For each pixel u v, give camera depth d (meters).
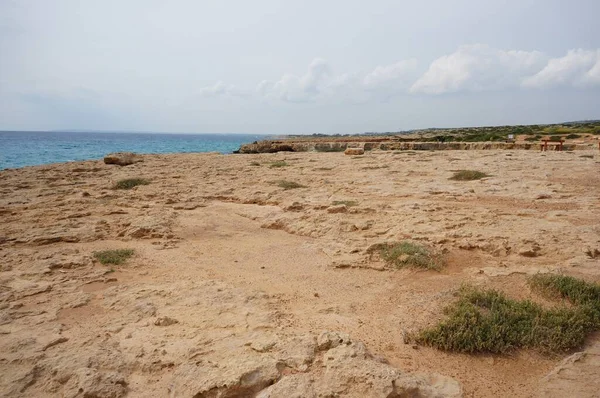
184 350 4.68
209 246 9.64
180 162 30.16
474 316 5.21
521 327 5.08
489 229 9.95
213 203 14.71
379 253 8.62
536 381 4.23
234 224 11.79
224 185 18.45
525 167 22.17
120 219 11.84
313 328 5.36
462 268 7.74
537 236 9.13
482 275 7.20
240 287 7.01
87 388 3.86
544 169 21.09
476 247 8.77
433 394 3.81
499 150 37.16
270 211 12.99
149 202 14.41
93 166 27.17
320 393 3.65
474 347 4.81
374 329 5.37
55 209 12.93
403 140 62.22
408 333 5.15
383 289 6.87
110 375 4.12
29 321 5.52
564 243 8.59
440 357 4.69
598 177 18.00
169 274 7.70
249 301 6.23
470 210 12.23
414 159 29.47
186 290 6.65
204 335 5.06
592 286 6.09
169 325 5.39
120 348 4.77
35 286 6.80
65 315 5.79
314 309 6.09
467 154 32.69
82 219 11.82
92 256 8.49
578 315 5.30
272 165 27.33
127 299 6.27
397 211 12.23
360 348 4.43
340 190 16.66
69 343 4.91
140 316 5.69
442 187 16.58
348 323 5.55
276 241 10.12
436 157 30.55
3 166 44.94
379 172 22.39
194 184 18.73
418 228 10.18
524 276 7.05
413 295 6.49
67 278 7.29
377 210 12.40
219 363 4.24
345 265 8.02
